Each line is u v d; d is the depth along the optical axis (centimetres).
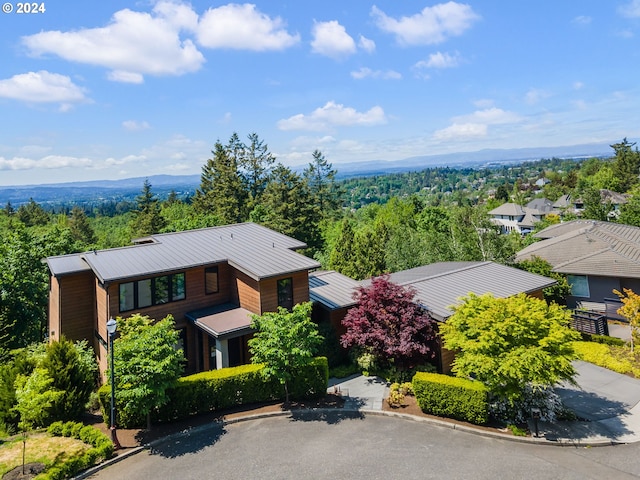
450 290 2200
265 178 7488
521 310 1420
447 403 1516
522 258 3434
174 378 1523
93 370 1891
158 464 1286
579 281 2944
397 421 1538
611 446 1345
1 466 1247
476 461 1254
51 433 1451
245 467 1251
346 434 1441
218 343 1864
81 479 1216
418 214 6944
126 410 1485
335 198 8394
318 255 4997
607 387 1798
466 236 3362
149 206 7025
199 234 2544
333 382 1920
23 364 1592
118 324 1734
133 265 2002
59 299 2136
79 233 8181
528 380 1377
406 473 1195
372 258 3988
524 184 17712
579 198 7956
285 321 1625
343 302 2212
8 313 2572
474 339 1490
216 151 7356
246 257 2189
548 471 1196
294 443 1388
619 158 9050
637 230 3653
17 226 3744
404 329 1783
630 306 2042
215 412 1636
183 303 2094
